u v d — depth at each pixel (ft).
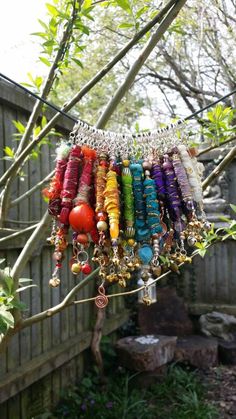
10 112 8.38
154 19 4.32
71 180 3.72
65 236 3.80
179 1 4.30
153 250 3.70
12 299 4.00
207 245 5.26
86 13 4.58
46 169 9.75
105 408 10.25
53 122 4.73
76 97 4.58
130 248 3.77
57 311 4.85
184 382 11.86
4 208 5.35
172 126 3.90
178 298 14.58
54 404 10.25
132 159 3.86
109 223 3.58
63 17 4.60
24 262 4.61
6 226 8.17
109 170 3.73
